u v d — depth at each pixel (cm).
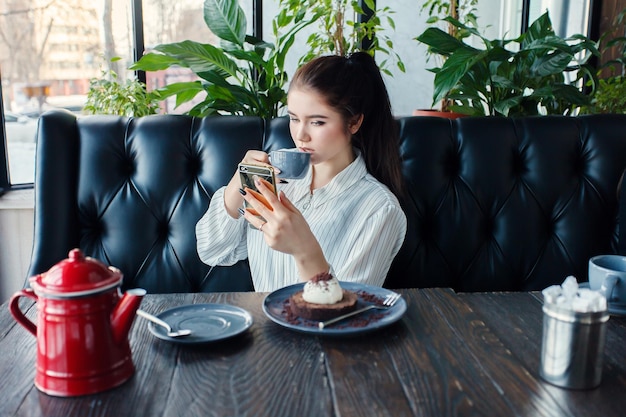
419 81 245
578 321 65
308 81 117
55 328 64
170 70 214
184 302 95
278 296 95
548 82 181
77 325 64
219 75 172
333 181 130
